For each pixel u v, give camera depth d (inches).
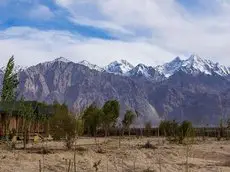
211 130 3762.3
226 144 2349.9
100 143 2049.7
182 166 1349.7
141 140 2559.1
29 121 1695.4
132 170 1206.3
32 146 1593.3
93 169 1142.3
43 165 1074.7
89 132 2908.5
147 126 3629.4
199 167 1350.9
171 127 3019.2
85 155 1306.6
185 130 2188.7
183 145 2062.0
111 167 1213.1
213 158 1667.1
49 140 1963.6
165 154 1577.3
